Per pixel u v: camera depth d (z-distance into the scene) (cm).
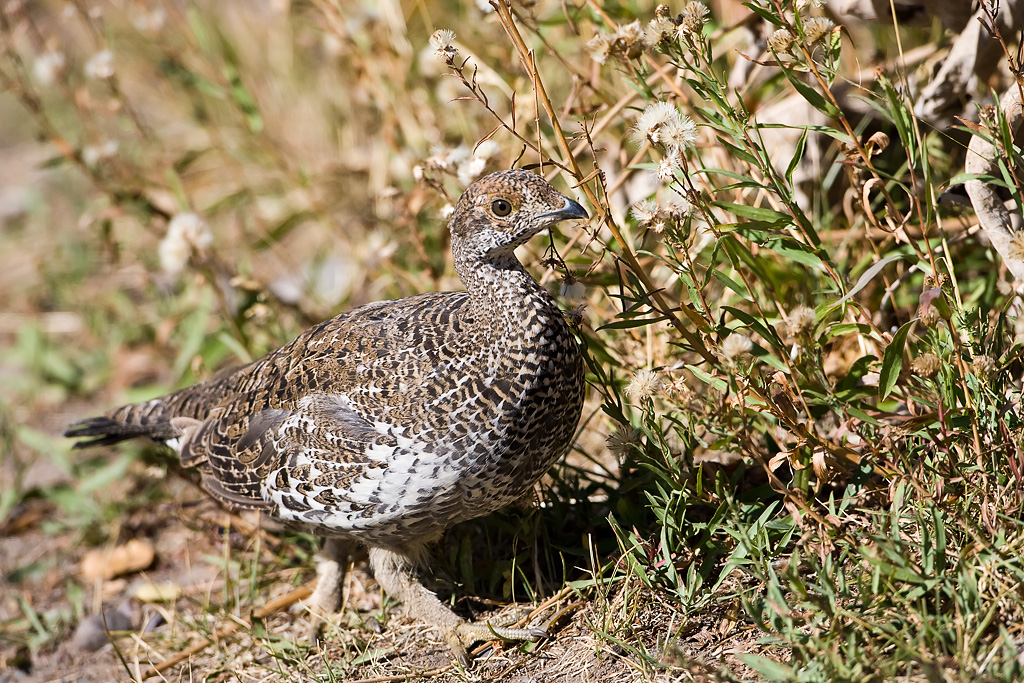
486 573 653
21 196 1349
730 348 516
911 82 687
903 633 454
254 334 932
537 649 577
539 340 557
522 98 768
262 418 630
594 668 541
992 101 612
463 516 591
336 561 664
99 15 1020
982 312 587
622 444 564
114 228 1152
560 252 726
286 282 1058
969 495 507
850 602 497
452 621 603
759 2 596
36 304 1176
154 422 752
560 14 741
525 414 559
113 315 1123
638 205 537
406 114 934
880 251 651
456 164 669
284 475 603
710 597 552
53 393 1046
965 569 468
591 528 627
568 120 769
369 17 906
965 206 584
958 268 630
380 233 927
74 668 691
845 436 546
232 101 1096
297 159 1109
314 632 650
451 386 561
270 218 1098
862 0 641
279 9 1034
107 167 1065
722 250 615
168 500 852
